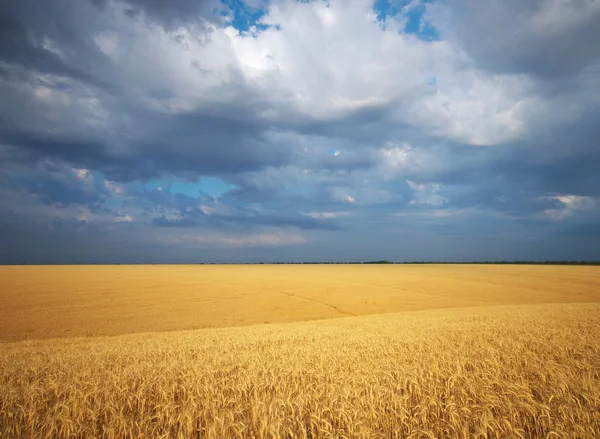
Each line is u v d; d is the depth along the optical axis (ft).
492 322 65.26
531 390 26.94
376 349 44.34
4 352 49.44
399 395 25.86
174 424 23.09
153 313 108.47
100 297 135.54
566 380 27.17
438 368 31.96
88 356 44.16
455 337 50.29
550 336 47.65
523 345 41.47
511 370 31.40
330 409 23.48
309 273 294.66
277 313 113.09
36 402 26.20
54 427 21.85
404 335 54.34
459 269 339.98
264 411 22.85
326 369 34.45
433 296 151.43
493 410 23.68
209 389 28.02
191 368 35.60
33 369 35.96
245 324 95.30
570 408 22.82
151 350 47.88
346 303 133.28
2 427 22.79
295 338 57.21
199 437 21.98
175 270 340.80
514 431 20.89
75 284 177.27
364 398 25.17
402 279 226.58
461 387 27.14
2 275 231.09
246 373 33.27
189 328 89.35
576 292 162.20
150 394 28.07
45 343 60.80
